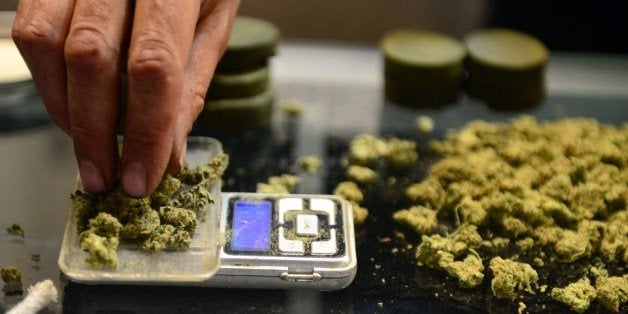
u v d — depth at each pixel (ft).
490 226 2.21
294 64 2.65
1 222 2.15
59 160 2.30
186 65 2.00
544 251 2.17
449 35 2.83
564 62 2.72
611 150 2.34
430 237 2.15
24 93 2.43
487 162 2.31
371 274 2.11
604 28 2.77
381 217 2.23
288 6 2.77
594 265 2.15
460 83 2.57
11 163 2.28
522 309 2.06
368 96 2.57
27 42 1.85
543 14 2.78
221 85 2.37
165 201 2.04
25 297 2.02
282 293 2.05
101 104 1.87
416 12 2.80
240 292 2.05
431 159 2.39
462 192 2.23
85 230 1.99
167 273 1.96
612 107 2.57
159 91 1.82
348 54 2.70
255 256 2.02
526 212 2.19
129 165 1.90
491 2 2.78
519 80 2.51
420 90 2.52
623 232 2.18
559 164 2.30
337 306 2.05
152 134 1.87
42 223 2.16
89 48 1.81
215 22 2.06
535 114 2.54
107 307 2.02
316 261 2.02
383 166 2.36
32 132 2.36
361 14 2.80
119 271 1.96
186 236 2.00
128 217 2.00
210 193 2.10
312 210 2.12
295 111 2.49
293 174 2.32
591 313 2.06
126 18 1.87
